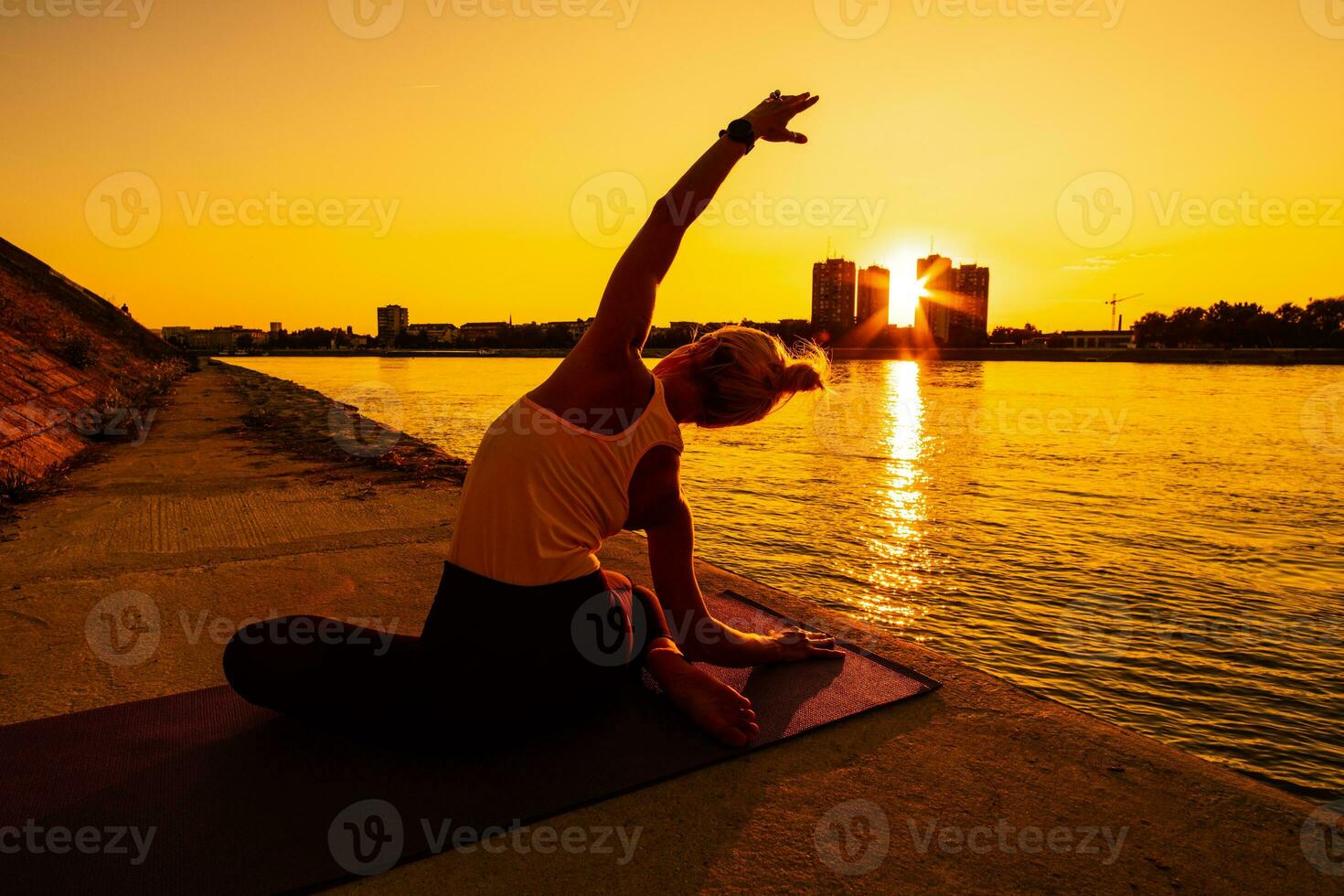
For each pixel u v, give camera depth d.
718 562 6.91
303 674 1.63
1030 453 16.44
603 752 1.82
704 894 1.36
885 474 12.77
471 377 43.53
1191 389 43.28
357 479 6.58
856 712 2.04
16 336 11.84
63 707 2.08
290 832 1.49
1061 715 2.06
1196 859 1.47
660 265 1.65
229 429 11.26
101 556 3.82
